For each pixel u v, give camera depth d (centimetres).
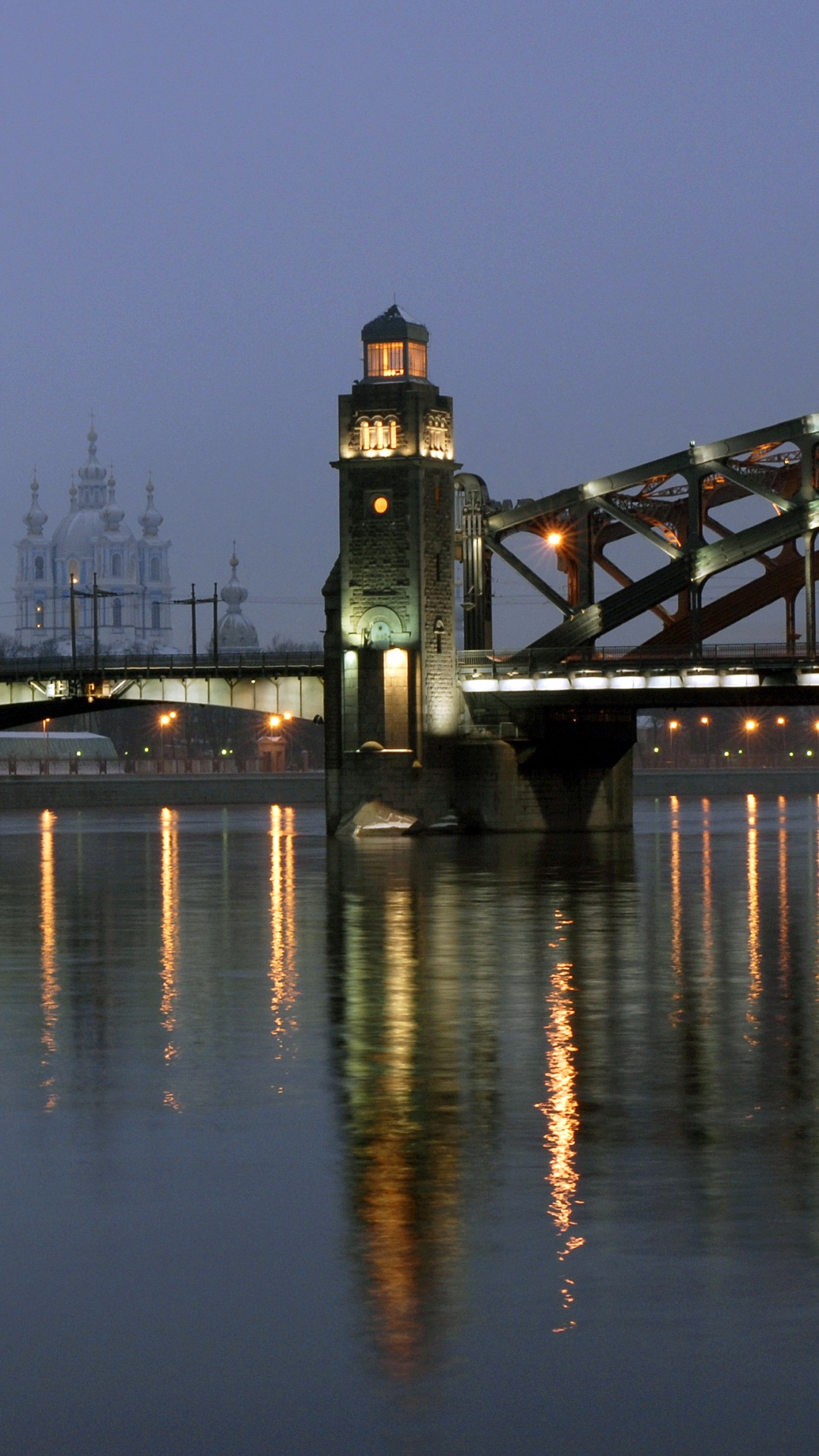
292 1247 5047
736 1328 4381
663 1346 4281
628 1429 3881
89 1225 5275
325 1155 6116
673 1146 6228
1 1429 3925
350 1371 4178
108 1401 4053
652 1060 7888
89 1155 6134
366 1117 6725
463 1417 3938
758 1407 3966
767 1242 5028
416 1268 4847
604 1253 4947
